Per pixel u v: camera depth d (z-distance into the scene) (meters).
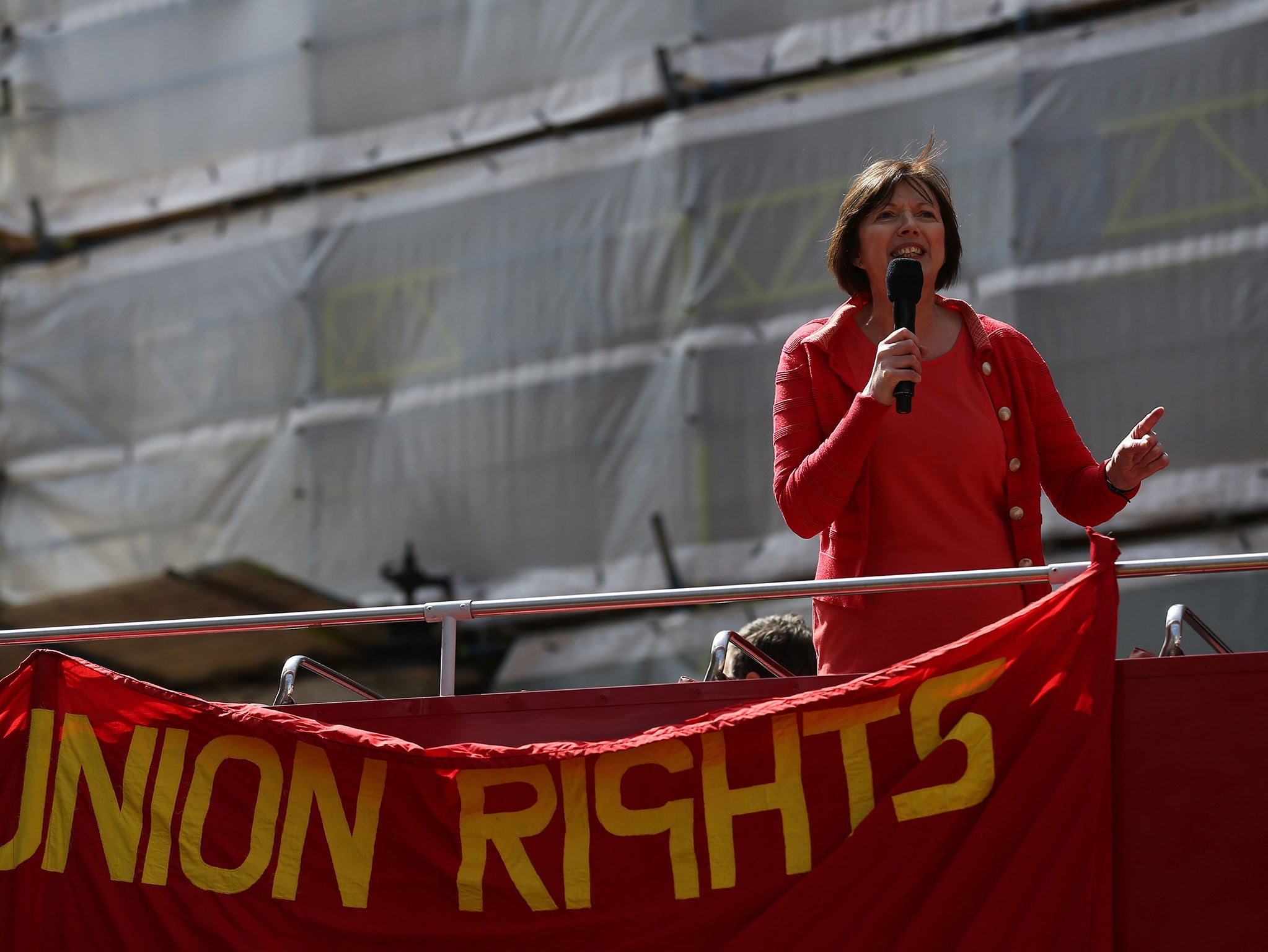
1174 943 3.95
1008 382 4.74
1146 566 4.24
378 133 16.25
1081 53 13.93
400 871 4.36
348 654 15.61
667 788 4.29
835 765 4.22
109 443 16.50
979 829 4.04
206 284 16.53
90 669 4.73
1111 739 4.12
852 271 4.91
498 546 14.97
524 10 15.91
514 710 4.52
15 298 17.12
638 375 14.85
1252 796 4.04
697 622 14.16
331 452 15.70
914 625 4.50
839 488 4.30
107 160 17.14
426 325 15.70
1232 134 13.41
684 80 15.23
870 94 14.54
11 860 4.54
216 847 4.47
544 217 15.46
